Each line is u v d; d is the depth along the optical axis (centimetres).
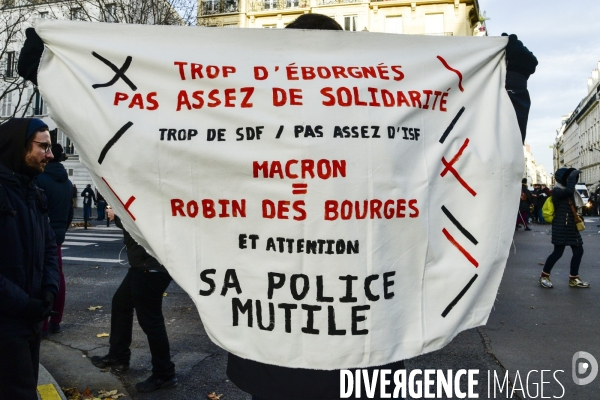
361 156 160
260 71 172
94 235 1386
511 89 187
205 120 168
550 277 768
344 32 177
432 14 3125
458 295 167
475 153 175
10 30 1669
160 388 338
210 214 165
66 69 182
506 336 462
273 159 161
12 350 208
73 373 365
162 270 323
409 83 175
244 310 162
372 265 158
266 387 160
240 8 3331
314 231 158
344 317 157
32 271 223
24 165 226
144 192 169
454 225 170
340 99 166
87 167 176
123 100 175
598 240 1331
